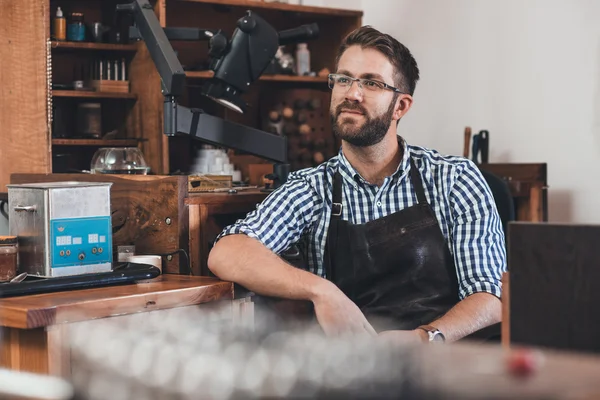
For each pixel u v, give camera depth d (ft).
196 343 3.35
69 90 14.48
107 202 7.07
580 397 2.39
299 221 8.18
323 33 17.89
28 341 5.89
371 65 7.87
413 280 7.97
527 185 13.41
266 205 8.06
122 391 3.42
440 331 7.08
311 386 2.79
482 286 7.65
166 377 3.20
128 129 15.31
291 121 16.85
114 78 15.02
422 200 8.07
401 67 8.04
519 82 15.26
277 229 7.97
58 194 6.79
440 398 2.53
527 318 3.95
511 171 14.16
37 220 6.81
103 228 7.04
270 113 16.57
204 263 8.20
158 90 14.48
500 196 10.17
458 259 7.91
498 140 15.61
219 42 9.41
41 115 12.89
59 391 4.91
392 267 7.99
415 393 2.60
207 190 9.36
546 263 3.89
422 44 16.81
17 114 13.12
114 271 7.02
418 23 16.85
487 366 2.62
